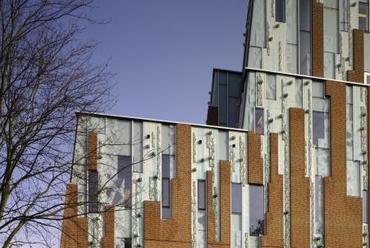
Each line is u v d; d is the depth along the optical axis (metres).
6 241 15.90
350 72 40.28
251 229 34.91
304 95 37.69
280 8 40.56
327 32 40.72
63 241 31.61
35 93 16.83
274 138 36.47
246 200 35.25
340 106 37.88
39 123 16.69
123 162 33.97
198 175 34.91
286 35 40.19
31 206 16.47
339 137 37.44
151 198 33.94
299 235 35.50
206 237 34.16
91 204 21.95
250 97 37.12
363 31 41.12
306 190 36.19
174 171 34.62
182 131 35.12
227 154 35.56
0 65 16.25
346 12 41.19
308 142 36.97
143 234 33.38
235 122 41.94
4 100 16.41
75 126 17.53
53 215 16.58
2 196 16.09
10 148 16.30
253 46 39.72
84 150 29.91
